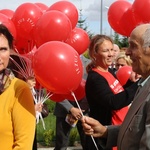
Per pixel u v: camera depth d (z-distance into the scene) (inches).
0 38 112.0
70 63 130.0
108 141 132.2
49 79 130.3
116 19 200.7
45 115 202.2
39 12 180.9
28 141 111.1
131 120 108.3
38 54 131.2
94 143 151.3
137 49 109.2
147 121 101.3
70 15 180.2
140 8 185.0
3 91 112.1
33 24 177.0
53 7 183.0
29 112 112.3
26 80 166.1
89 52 173.6
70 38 177.3
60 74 129.2
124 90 158.2
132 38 110.6
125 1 202.7
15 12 183.5
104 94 159.2
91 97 164.4
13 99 111.7
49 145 325.4
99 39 170.4
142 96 107.0
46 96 170.1
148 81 107.9
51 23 156.2
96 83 162.2
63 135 257.9
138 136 104.7
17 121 110.8
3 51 112.7
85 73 193.9
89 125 132.0
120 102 156.7
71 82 131.9
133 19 193.0
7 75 114.8
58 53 129.6
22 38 181.3
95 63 171.2
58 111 255.4
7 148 110.1
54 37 157.0
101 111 163.5
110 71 187.8
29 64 165.5
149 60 108.7
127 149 108.4
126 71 201.2
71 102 230.7
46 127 379.6
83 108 227.8
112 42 171.6
